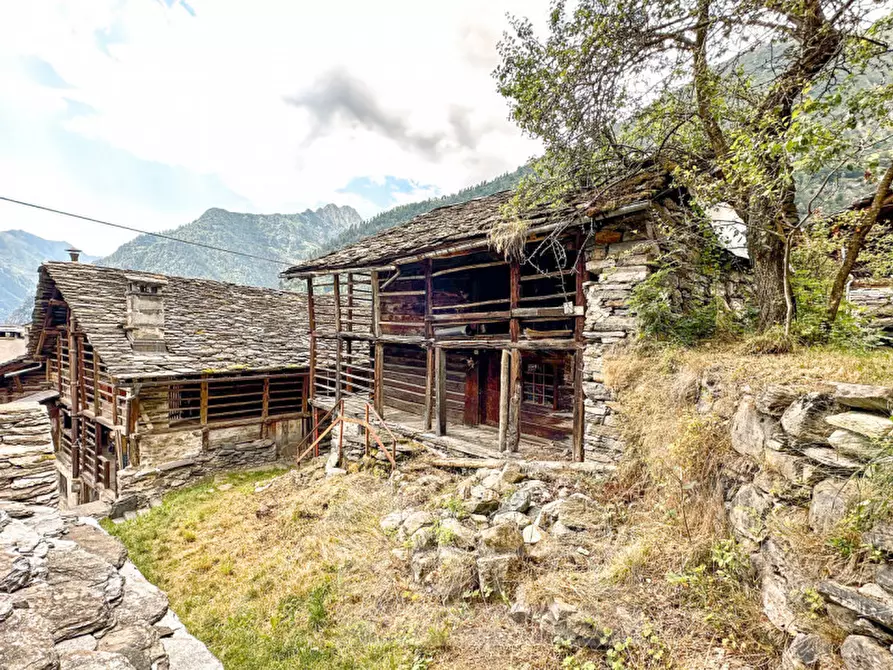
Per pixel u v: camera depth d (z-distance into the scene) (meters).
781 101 4.25
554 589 3.47
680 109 5.20
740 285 7.61
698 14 4.52
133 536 6.98
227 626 4.33
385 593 4.35
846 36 3.55
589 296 5.92
